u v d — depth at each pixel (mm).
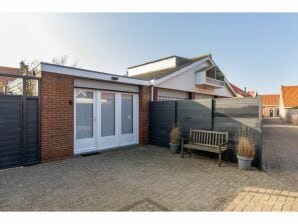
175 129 7996
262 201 3748
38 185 4465
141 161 6648
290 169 5984
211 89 14992
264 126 23328
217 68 14953
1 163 5566
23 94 5926
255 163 6148
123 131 9070
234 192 4172
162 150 8375
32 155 6105
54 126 6547
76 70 6977
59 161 6523
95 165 6113
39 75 6348
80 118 7535
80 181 4750
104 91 8250
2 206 3484
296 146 10055
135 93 9445
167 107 8898
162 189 4309
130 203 3635
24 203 3600
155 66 15047
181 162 6566
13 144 5758
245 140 5980
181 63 14242
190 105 8039
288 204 3625
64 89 6777
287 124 26781
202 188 4383
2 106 5566
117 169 5738
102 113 8258
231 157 6766
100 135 8164
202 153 7527
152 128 9602
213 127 7328
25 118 5957
